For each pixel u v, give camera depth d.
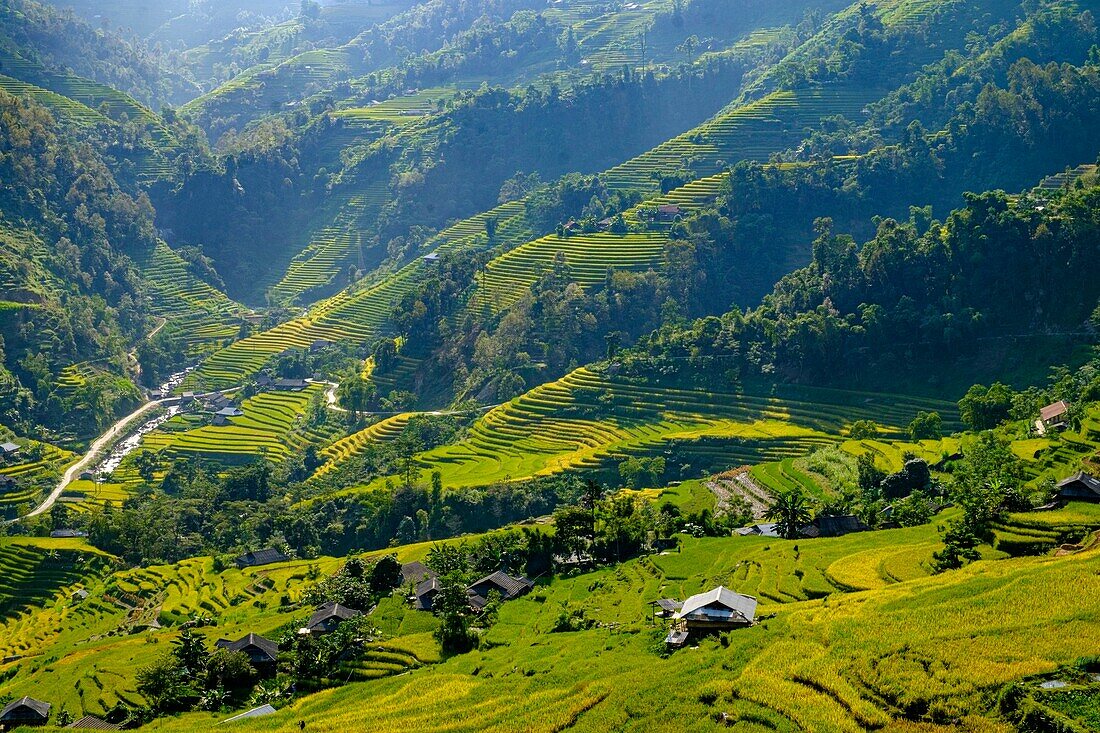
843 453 142.62
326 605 100.50
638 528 114.38
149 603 132.62
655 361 188.25
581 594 97.88
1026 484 101.25
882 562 86.25
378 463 178.62
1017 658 57.72
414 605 101.31
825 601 75.94
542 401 187.00
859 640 63.16
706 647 69.19
